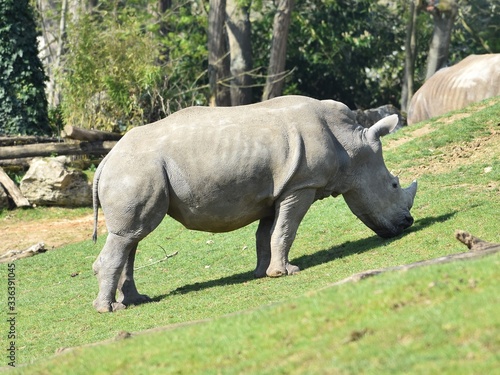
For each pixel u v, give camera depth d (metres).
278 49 72.81
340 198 40.47
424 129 47.16
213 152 29.25
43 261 41.97
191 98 77.88
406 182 40.22
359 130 31.56
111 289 29.73
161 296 31.22
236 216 29.92
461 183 37.97
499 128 43.69
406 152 43.62
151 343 20.72
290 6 72.19
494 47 85.31
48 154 57.09
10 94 65.00
